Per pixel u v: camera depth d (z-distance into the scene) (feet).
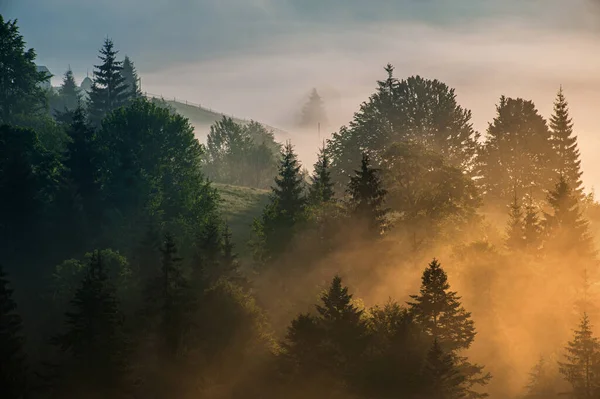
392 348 215.92
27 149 373.20
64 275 271.28
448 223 331.57
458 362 222.69
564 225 341.82
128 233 331.57
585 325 233.35
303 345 219.20
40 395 223.92
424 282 230.89
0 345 217.15
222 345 229.66
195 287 254.88
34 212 338.75
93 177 364.99
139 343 236.63
